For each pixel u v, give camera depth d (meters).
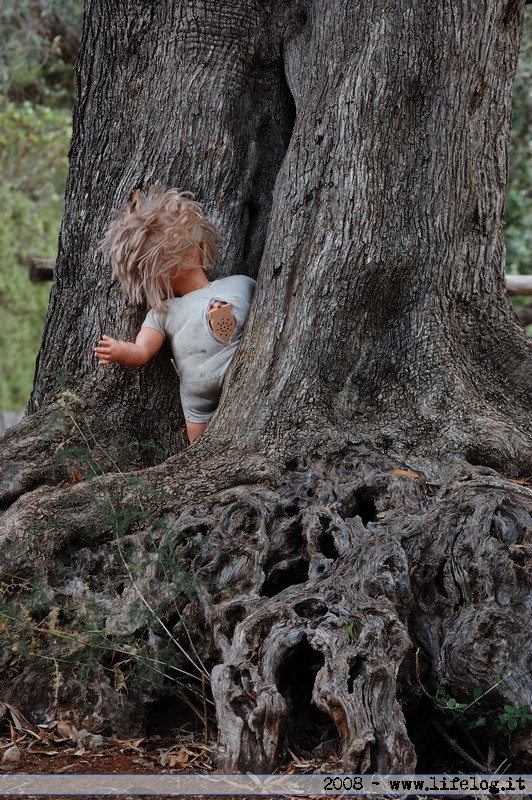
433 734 5.16
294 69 6.83
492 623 4.87
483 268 6.72
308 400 6.16
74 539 5.63
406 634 4.80
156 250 6.15
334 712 4.55
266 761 4.55
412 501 5.66
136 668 5.15
